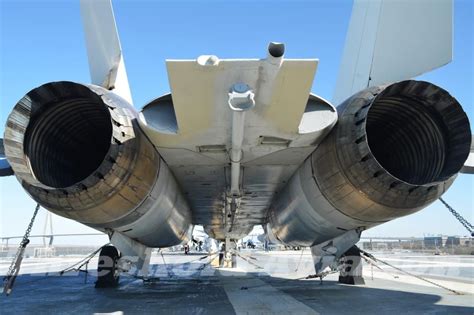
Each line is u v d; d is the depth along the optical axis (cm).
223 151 645
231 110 489
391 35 668
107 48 701
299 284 1069
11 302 747
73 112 607
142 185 614
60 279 1305
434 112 571
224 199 1033
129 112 586
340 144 581
